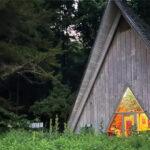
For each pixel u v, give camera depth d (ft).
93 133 67.92
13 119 95.96
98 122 73.51
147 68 67.15
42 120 115.03
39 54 102.17
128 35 70.13
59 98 113.39
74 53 138.21
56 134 68.54
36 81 117.80
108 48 72.79
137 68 68.54
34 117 116.16
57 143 58.85
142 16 124.57
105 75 73.15
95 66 74.18
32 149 57.47
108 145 56.44
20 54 102.01
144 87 67.46
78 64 136.46
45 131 80.43
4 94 121.49
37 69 102.83
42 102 113.09
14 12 105.81
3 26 105.91
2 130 92.02
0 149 58.80
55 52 105.81
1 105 101.76
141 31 67.00
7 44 102.53
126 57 70.28
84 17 137.08
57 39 137.59
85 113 75.77
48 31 126.00
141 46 68.18
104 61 73.46
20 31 110.32
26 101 122.42
